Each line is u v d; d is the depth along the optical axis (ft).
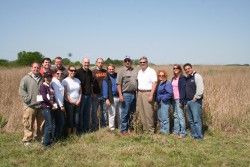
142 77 27.07
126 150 21.70
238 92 40.93
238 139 25.04
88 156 20.88
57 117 24.08
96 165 19.26
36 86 23.40
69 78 25.43
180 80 26.02
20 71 62.34
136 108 28.89
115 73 28.78
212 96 33.71
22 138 25.21
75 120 26.03
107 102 27.50
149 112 27.12
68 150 22.22
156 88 27.94
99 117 29.01
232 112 30.04
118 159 20.33
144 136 25.95
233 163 19.60
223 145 23.53
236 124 28.48
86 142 24.52
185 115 28.86
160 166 19.19
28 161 20.01
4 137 25.31
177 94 26.94
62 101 23.90
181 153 21.45
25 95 23.15
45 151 22.06
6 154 21.15
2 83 46.73
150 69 27.02
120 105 28.58
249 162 19.76
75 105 25.35
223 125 28.30
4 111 32.19
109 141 24.98
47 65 24.08
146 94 26.94
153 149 22.15
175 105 27.20
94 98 28.50
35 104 23.40
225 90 38.47
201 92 24.38
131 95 27.30
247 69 106.73
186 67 25.03
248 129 27.32
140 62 27.14
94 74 28.89
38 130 25.12
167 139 25.29
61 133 24.99
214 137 25.89
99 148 22.80
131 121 28.07
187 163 19.63
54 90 23.56
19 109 30.73
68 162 19.75
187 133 27.40
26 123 23.70
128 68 27.09
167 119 27.43
